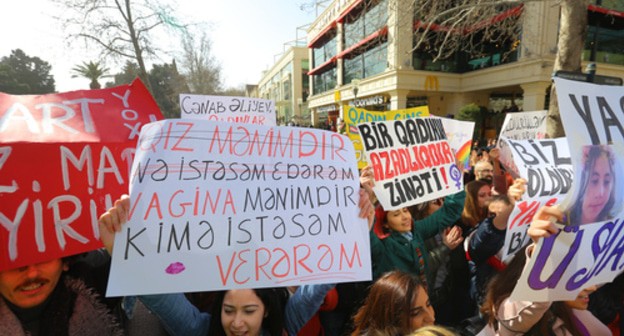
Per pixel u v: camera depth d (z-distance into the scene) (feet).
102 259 5.34
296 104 145.18
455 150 11.18
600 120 4.14
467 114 48.32
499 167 12.48
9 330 3.95
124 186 4.94
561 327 4.82
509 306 4.81
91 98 5.36
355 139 11.35
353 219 4.72
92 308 4.50
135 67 34.24
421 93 59.11
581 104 4.07
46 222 4.20
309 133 4.94
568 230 3.94
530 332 4.67
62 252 4.24
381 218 7.83
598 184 4.03
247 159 4.60
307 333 6.75
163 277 3.95
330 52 88.58
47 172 4.28
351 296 7.08
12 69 138.31
